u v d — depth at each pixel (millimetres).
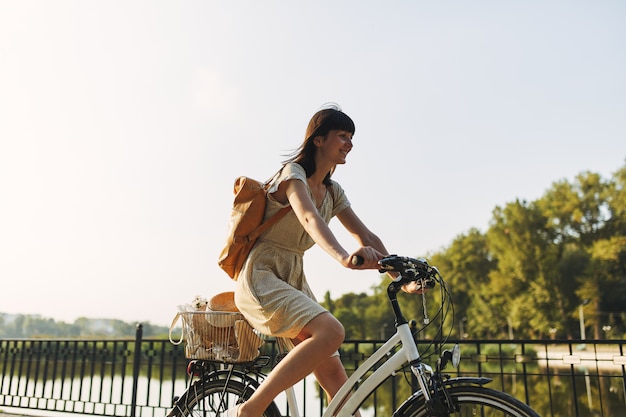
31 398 5309
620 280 32250
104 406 4930
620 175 33562
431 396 1594
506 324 35875
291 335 1792
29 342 5496
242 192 1914
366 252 1580
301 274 2002
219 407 2121
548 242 34594
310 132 2018
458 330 38281
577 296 32875
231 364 2102
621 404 12445
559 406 12547
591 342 3789
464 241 39812
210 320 2064
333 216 2209
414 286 1774
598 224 33969
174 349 4844
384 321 46312
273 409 2023
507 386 16625
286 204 1916
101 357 5160
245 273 1901
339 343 1720
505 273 35062
